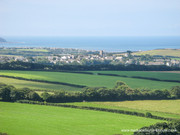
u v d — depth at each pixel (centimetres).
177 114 15362
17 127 12150
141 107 16700
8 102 16612
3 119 13300
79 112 15175
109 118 14125
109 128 12438
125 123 13288
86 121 13488
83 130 12081
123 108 16175
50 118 13775
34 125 12544
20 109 15262
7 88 16962
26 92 17088
